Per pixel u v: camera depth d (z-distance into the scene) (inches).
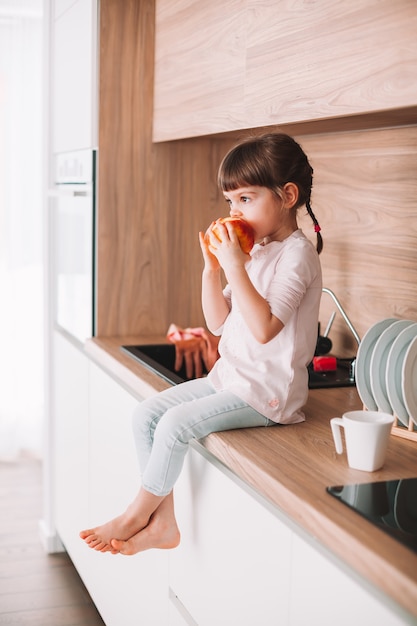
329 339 87.0
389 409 63.3
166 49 98.2
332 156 89.0
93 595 102.3
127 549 66.4
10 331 163.8
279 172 63.4
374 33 58.2
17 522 136.2
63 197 113.4
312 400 72.6
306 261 63.9
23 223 162.1
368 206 83.7
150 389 76.9
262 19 73.6
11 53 158.2
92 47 100.8
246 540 57.4
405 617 40.6
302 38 67.2
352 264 86.7
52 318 123.0
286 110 70.2
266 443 59.9
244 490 57.6
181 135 94.6
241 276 61.5
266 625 54.7
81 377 105.5
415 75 54.4
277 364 64.2
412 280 77.8
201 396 70.2
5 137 160.1
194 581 67.3
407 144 77.4
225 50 81.5
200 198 108.3
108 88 102.0
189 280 109.2
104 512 96.3
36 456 168.1
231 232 62.6
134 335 107.3
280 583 52.7
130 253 105.7
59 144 117.6
